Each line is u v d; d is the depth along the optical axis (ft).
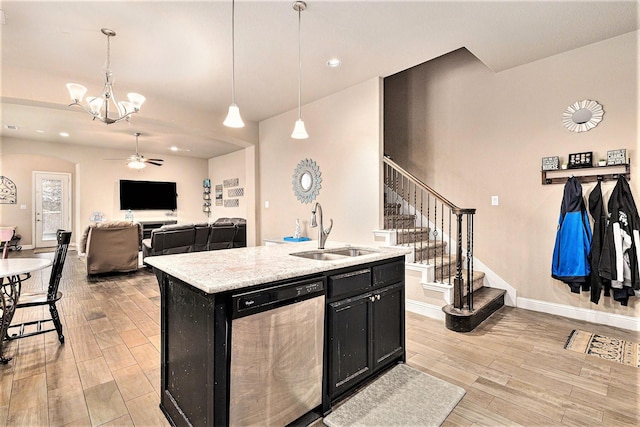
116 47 10.19
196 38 9.70
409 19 8.76
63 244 8.82
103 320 10.55
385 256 7.08
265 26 9.08
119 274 17.80
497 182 12.35
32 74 11.84
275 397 5.05
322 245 8.32
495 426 5.47
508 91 12.05
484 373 7.20
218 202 31.14
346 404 6.09
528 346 8.56
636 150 9.46
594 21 8.91
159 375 7.15
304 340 5.46
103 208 26.53
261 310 4.84
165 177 29.99
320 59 11.18
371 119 12.96
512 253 11.99
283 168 17.29
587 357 7.90
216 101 15.34
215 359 4.40
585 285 10.21
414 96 14.99
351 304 6.31
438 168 14.16
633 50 9.52
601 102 10.06
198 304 4.76
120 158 27.43
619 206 9.39
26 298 8.64
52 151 24.27
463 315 9.50
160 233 16.46
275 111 16.93
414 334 9.41
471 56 13.07
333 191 14.56
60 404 6.07
